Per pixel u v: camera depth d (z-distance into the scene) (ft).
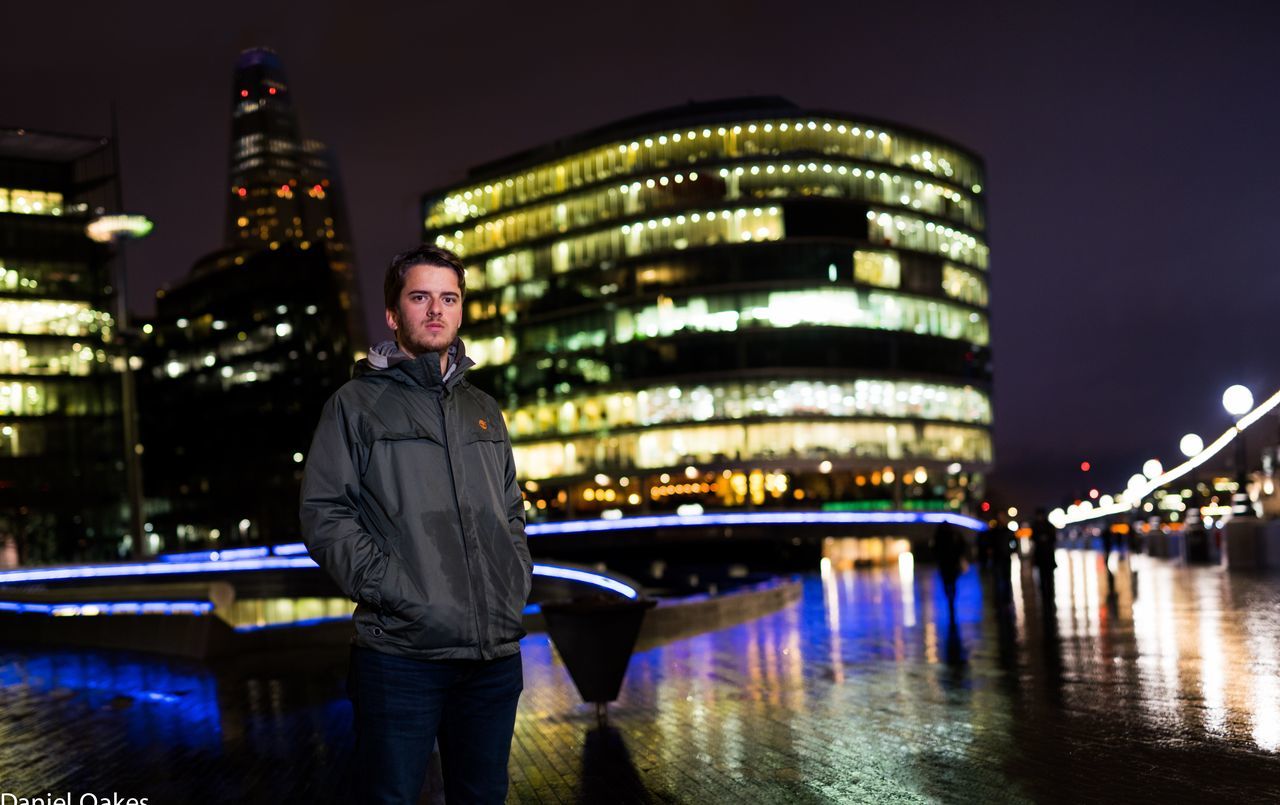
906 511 306.35
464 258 344.08
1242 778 23.22
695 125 309.63
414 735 12.50
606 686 34.88
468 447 13.19
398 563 12.54
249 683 49.90
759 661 50.14
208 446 418.10
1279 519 122.83
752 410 298.56
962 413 324.19
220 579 179.01
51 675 56.13
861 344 304.09
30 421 314.76
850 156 308.40
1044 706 33.68
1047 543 83.15
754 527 289.33
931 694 37.37
